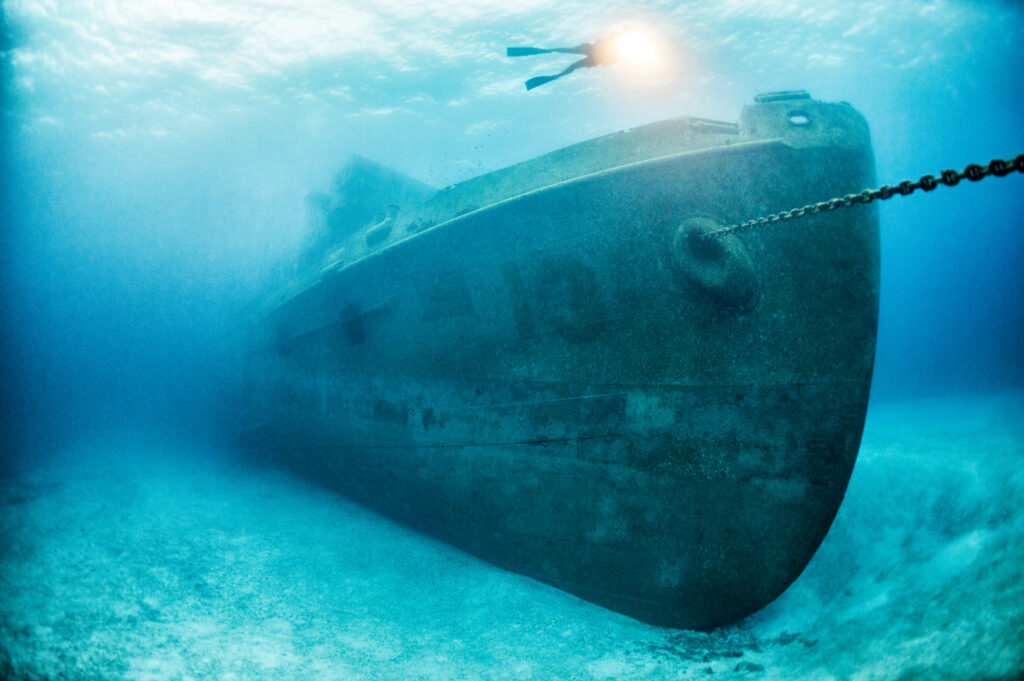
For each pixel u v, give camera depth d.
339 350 6.77
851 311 4.24
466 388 5.33
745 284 4.12
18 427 10.22
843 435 4.18
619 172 4.48
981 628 2.79
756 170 4.29
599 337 4.64
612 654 4.08
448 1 13.73
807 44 15.11
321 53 14.75
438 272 5.42
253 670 3.92
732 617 4.39
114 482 7.14
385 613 4.63
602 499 4.63
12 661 3.78
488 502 5.23
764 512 4.21
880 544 4.49
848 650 3.41
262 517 6.38
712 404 4.31
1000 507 3.91
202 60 14.68
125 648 4.05
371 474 6.47
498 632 4.36
